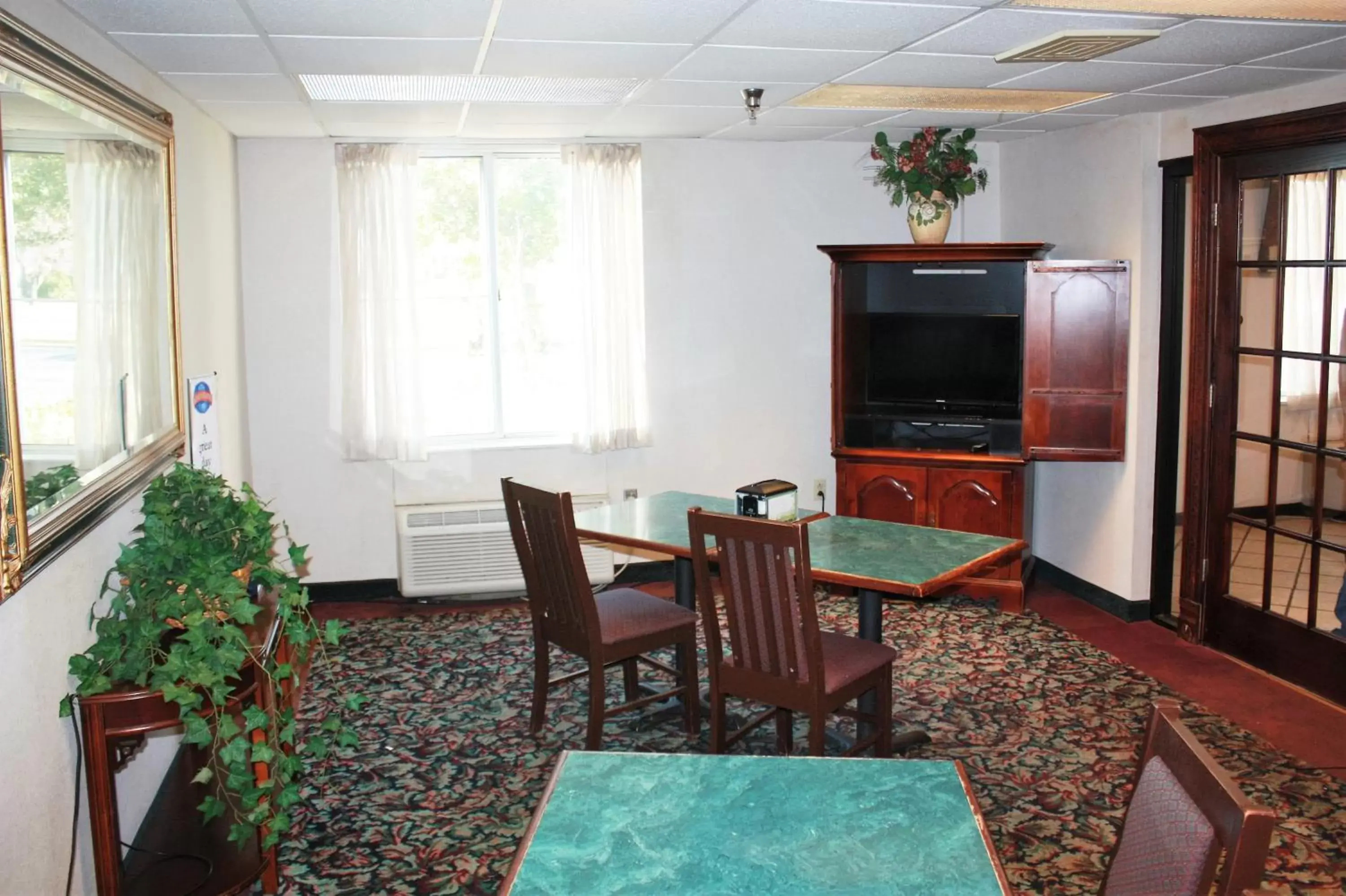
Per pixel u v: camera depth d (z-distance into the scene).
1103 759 3.74
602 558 5.88
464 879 3.05
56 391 2.51
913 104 4.78
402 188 5.51
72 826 2.67
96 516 2.78
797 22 3.16
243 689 2.84
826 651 3.56
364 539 5.77
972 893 1.65
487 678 4.62
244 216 5.46
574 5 2.94
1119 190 5.24
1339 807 3.37
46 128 2.46
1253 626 4.60
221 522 3.06
